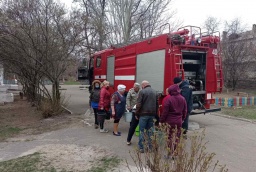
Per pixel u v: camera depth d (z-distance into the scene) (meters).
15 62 11.85
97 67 13.50
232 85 25.67
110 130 8.41
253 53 24.86
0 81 23.52
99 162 5.37
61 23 11.33
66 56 11.65
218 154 5.88
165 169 3.31
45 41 11.03
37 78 12.34
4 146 6.82
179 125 5.24
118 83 10.89
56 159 5.62
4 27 9.82
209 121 9.95
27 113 12.41
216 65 8.95
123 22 24.17
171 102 5.21
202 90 8.73
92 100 8.60
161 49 8.03
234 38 26.25
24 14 10.55
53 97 11.77
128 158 5.55
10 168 5.09
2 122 10.32
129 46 9.95
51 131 8.52
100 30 13.92
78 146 6.60
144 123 5.77
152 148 3.73
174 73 7.64
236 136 7.59
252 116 10.91
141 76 9.09
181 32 8.53
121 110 7.54
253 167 5.10
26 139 7.57
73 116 11.03
